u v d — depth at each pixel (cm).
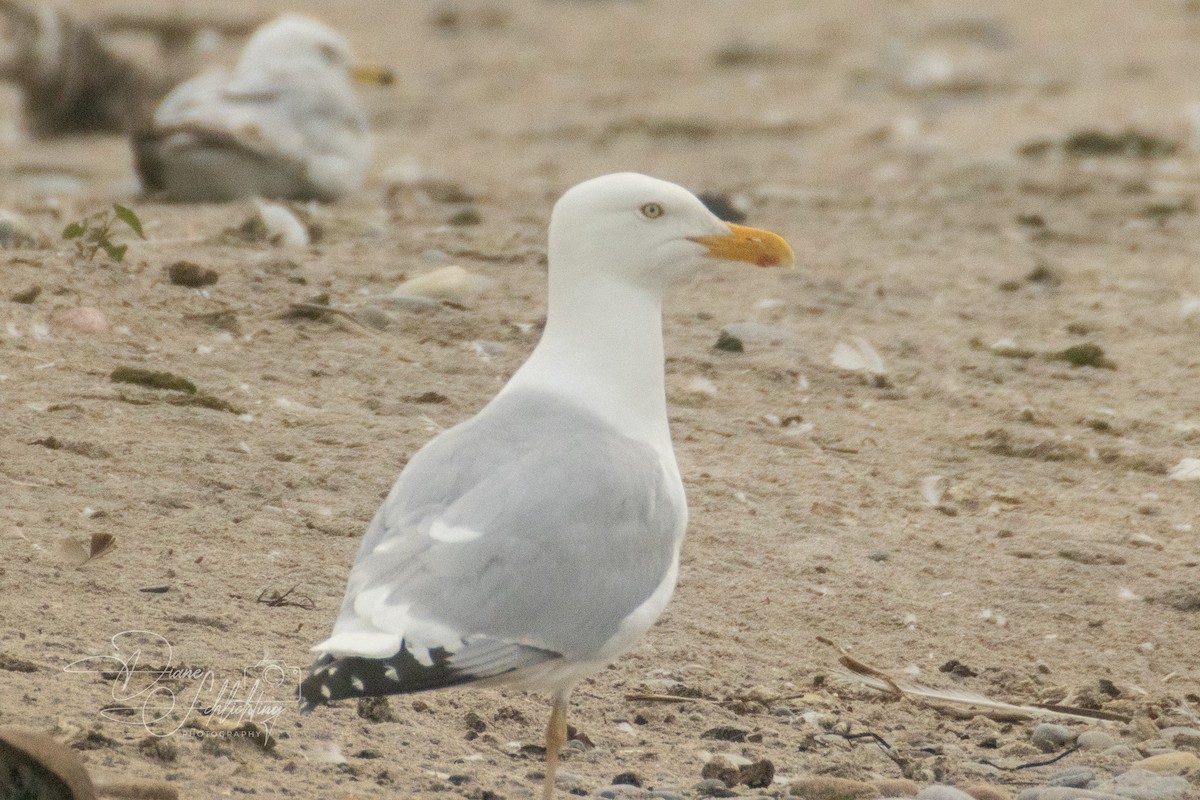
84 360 1170
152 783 619
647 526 668
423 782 690
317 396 1170
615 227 739
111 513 933
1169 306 1628
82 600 823
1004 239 1905
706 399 1267
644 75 3506
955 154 2433
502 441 670
